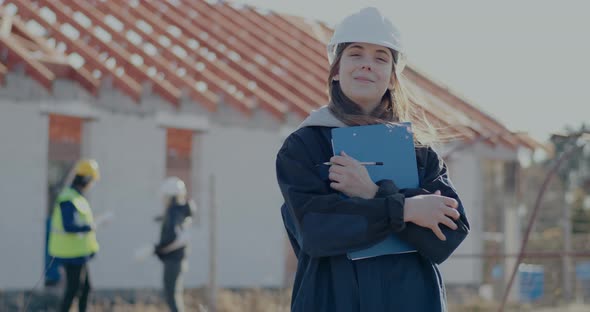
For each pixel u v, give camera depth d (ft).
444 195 10.41
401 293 9.92
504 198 59.16
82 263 30.30
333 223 9.74
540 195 30.89
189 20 50.06
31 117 38.88
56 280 37.96
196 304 37.93
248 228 47.65
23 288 37.96
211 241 31.91
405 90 10.85
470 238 56.65
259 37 51.75
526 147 57.77
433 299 10.02
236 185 47.19
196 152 46.06
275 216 48.85
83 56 40.11
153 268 43.14
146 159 43.27
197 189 45.85
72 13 43.21
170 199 31.35
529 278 50.75
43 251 38.99
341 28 10.46
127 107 42.50
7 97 38.11
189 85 43.32
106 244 41.55
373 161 10.16
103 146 41.65
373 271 9.91
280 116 45.98
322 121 10.34
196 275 45.16
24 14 40.34
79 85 39.75
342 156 10.05
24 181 38.70
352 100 10.44
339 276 9.88
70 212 30.01
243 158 47.47
